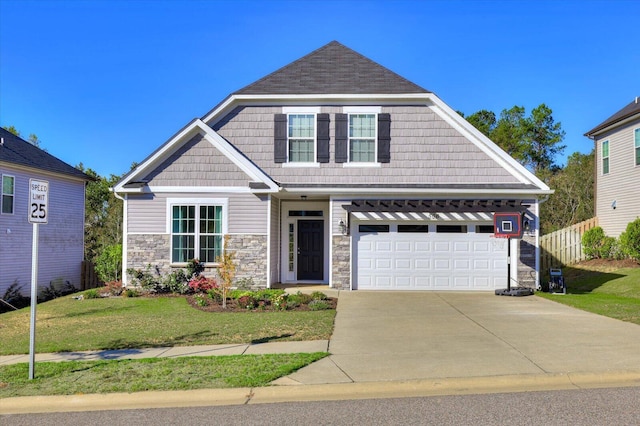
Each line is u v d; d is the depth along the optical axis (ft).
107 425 18.69
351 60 60.34
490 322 35.70
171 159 54.03
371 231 54.65
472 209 52.85
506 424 17.79
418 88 56.29
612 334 30.91
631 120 76.74
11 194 66.59
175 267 53.52
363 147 56.34
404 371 23.77
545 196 56.90
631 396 20.57
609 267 68.08
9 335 34.88
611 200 82.28
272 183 52.80
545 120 168.55
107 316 41.27
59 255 75.51
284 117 56.29
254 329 34.42
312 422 18.38
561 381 22.52
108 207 116.67
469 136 55.77
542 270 74.84
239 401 21.11
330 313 40.24
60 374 24.35
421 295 50.60
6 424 19.06
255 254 53.36
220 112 56.39
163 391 21.39
